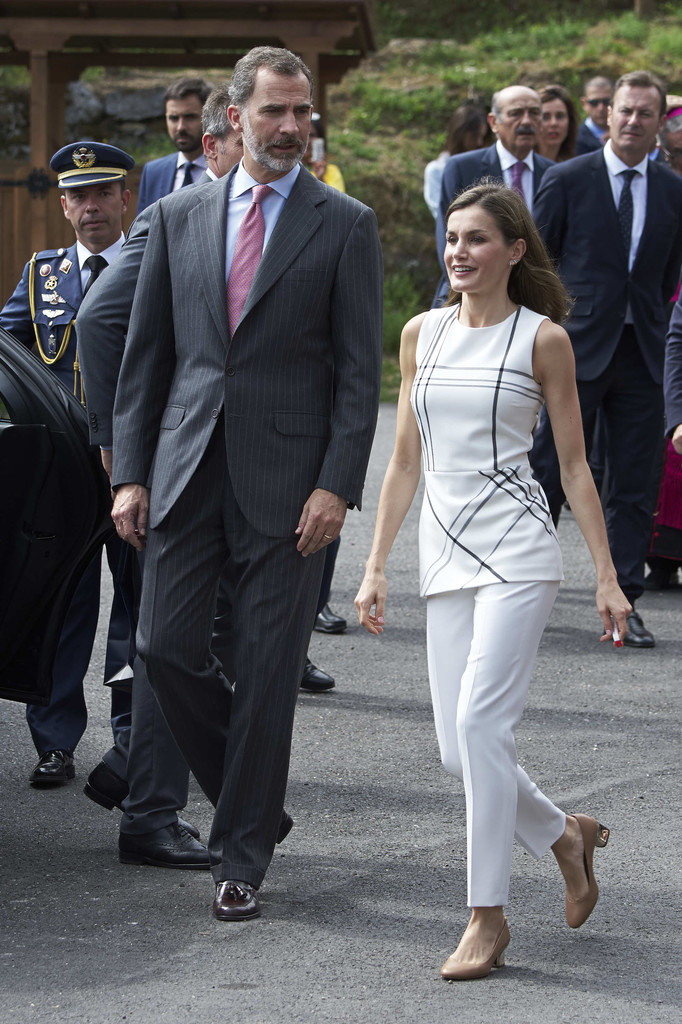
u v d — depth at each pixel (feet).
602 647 25.46
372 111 81.97
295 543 14.32
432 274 73.82
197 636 14.46
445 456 13.83
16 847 16.31
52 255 19.06
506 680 13.17
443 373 13.89
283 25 58.29
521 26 94.73
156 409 15.01
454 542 13.64
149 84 77.97
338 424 14.32
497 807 13.00
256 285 14.15
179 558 14.47
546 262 14.10
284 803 16.29
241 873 14.33
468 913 14.47
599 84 44.47
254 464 14.21
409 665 24.16
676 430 21.12
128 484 14.78
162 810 15.72
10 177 58.39
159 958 13.33
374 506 37.70
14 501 15.08
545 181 26.18
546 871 15.78
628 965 13.29
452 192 28.94
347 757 19.45
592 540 13.94
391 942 13.73
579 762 19.29
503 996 12.57
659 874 15.53
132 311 15.05
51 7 58.08
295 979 12.87
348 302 14.33
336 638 25.85
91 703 22.11
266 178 14.44
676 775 18.80
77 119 75.97
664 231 25.86
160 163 27.07
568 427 13.94
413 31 95.86
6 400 15.05
